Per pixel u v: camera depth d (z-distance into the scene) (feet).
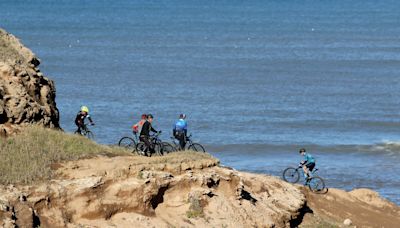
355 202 331.57
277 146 561.84
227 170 243.60
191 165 233.76
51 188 202.39
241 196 240.12
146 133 293.84
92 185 207.41
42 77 286.05
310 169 351.25
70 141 240.12
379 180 467.52
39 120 258.98
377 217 319.88
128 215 210.18
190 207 223.71
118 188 211.41
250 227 232.12
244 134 602.85
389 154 544.62
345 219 306.96
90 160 226.58
